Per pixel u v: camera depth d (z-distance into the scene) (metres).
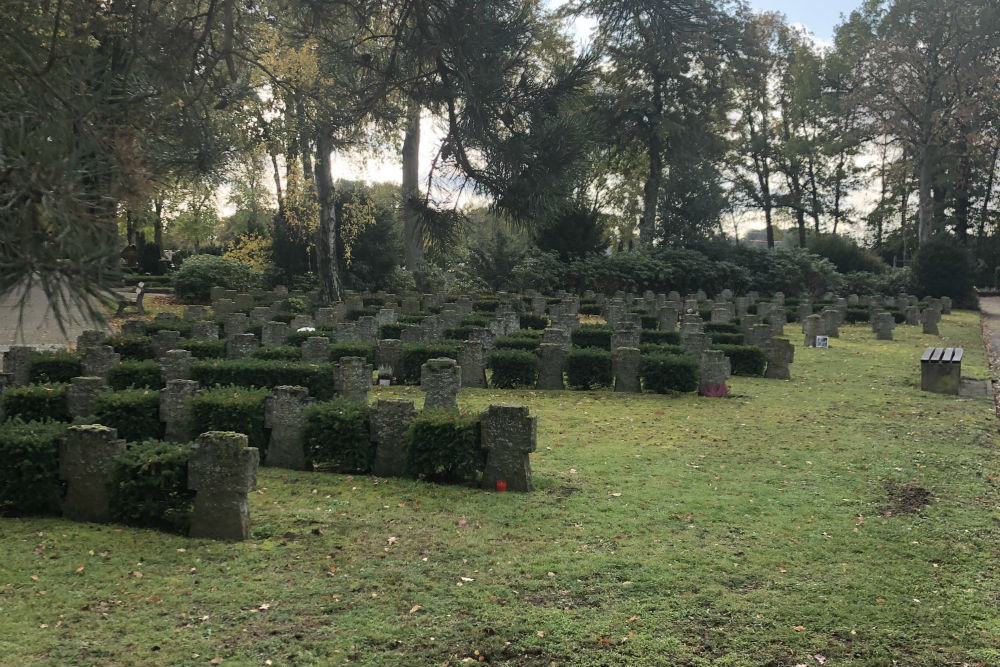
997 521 7.40
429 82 8.53
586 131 7.76
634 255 40.56
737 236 58.41
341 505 7.44
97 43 6.21
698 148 44.75
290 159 31.78
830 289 42.88
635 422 11.90
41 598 5.16
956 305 40.78
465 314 25.94
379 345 15.28
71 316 3.76
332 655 4.62
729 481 8.64
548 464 9.28
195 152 6.93
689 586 5.74
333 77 9.57
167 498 6.71
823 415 12.50
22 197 3.65
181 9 7.31
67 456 6.93
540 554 6.29
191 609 5.13
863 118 44.38
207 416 9.05
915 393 14.65
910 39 42.38
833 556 6.42
